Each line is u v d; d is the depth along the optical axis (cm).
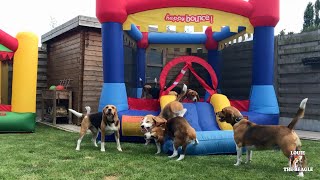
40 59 1372
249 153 539
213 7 775
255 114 754
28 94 888
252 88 796
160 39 1114
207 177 439
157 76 1319
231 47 1205
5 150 608
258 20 771
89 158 551
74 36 1150
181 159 555
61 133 878
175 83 812
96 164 501
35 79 909
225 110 547
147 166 496
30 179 411
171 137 589
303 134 902
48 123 1133
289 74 1034
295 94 1022
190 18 777
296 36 1008
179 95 751
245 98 1151
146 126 596
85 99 1094
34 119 905
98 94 1128
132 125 721
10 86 1262
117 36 751
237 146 524
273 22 773
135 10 763
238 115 539
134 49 1121
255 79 790
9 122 863
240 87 1173
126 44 1034
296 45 1009
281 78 1059
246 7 773
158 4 766
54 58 1318
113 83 752
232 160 562
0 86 1151
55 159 533
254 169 493
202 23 778
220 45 1109
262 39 778
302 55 994
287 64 1037
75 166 484
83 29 1092
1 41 859
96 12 761
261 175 455
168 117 643
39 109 1359
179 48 1161
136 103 788
